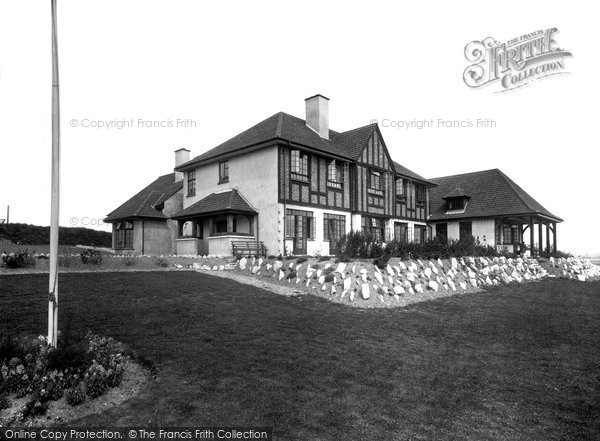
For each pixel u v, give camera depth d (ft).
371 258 47.19
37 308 26.27
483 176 103.86
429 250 54.80
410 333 28.02
